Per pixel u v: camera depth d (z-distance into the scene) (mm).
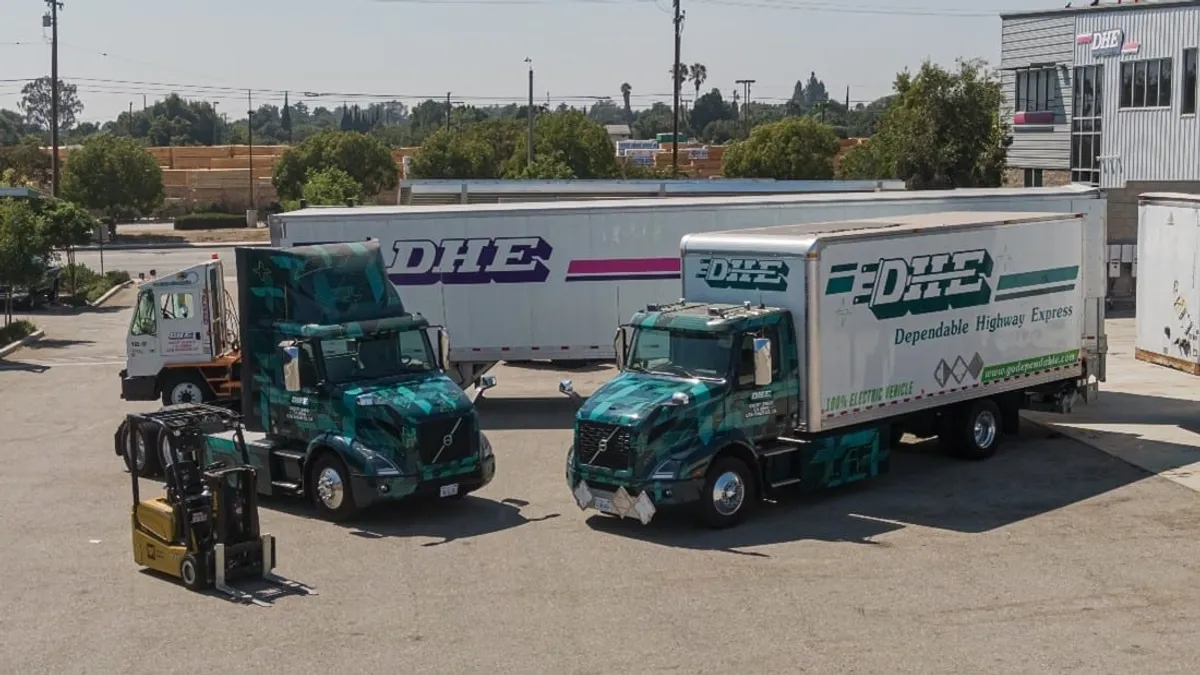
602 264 24453
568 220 24375
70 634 12680
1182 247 20688
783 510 17094
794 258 16797
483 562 14969
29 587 14312
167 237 78062
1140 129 46438
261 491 18078
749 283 17375
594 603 13305
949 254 18594
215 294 24344
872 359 17578
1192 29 44281
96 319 43281
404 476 16609
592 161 76188
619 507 15914
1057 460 19641
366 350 17719
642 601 13328
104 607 13523
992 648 11664
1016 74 53125
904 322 18000
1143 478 18281
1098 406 24062
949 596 13211
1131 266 38844
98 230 55406
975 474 18891
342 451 16766
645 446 15703
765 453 16578
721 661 11516
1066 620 12391
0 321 41969
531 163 66688
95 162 76375
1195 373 20391
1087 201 23156
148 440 19375
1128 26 46688
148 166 78312
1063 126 50312
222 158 108750
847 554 14883
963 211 24141
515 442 22141
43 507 18125
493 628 12586
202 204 94688
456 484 17109
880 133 62219
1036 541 15211
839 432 17531
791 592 13492
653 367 16922
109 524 17109
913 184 50719
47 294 47156
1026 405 20938
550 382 28547
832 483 17391
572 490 16531
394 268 24438
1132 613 12555
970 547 15047
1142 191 40125
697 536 15875
